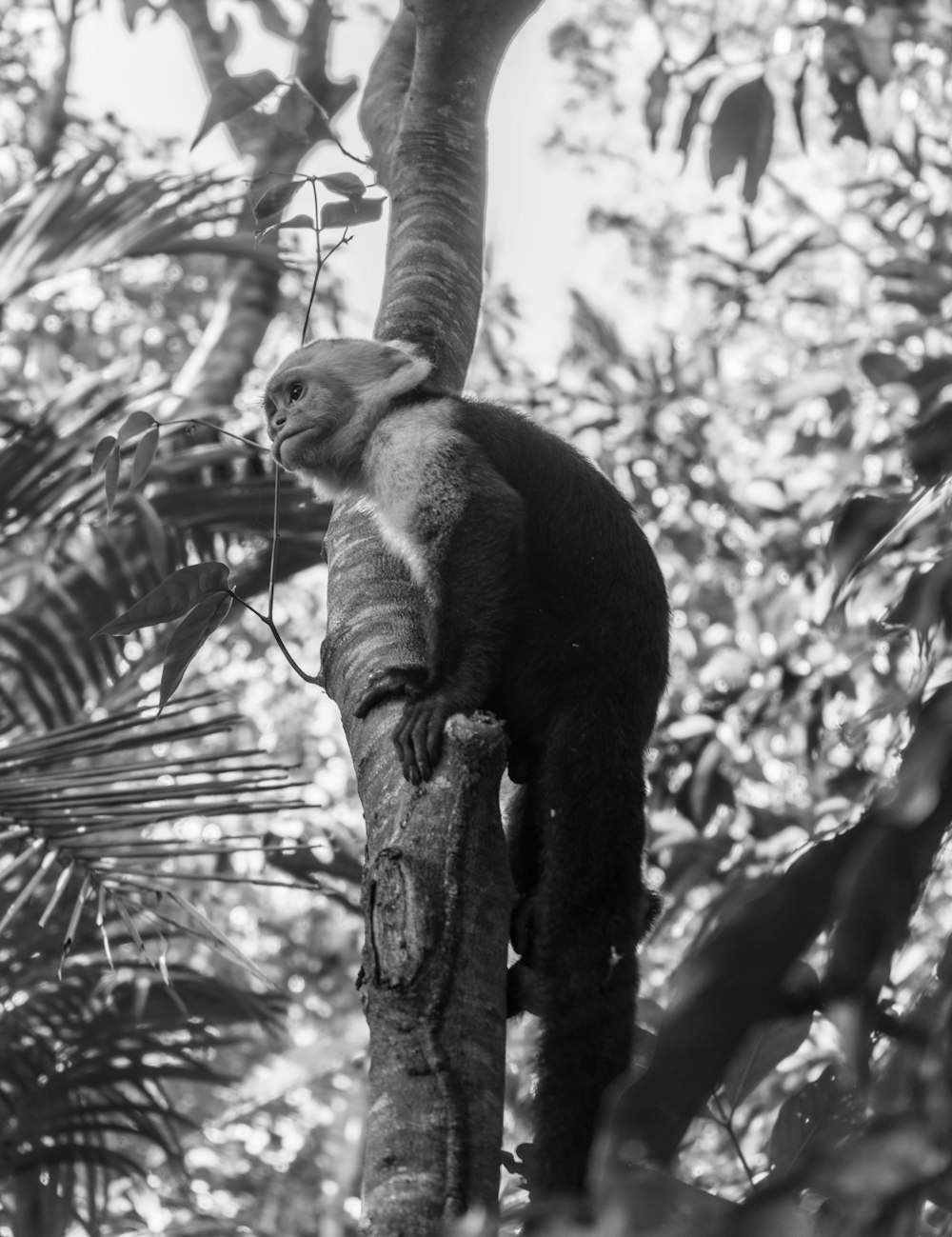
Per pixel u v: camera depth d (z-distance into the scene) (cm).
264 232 521
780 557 966
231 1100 1287
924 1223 363
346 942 1433
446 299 584
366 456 561
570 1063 396
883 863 188
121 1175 829
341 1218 1153
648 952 921
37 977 706
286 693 1545
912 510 414
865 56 718
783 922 187
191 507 803
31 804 557
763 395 923
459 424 545
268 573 857
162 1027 732
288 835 866
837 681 805
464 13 597
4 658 771
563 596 517
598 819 455
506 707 499
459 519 503
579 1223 188
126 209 812
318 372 584
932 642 363
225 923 1468
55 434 746
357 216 520
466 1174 299
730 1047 181
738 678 881
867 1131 179
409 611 475
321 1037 1377
